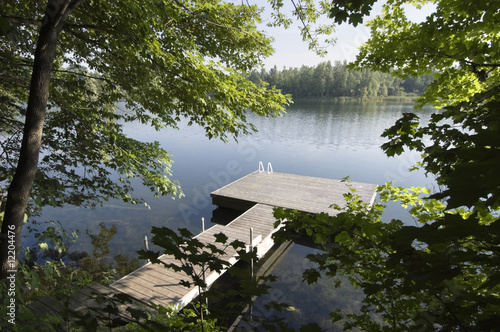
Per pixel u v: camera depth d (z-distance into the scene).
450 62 1.84
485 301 0.79
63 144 4.52
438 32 1.72
